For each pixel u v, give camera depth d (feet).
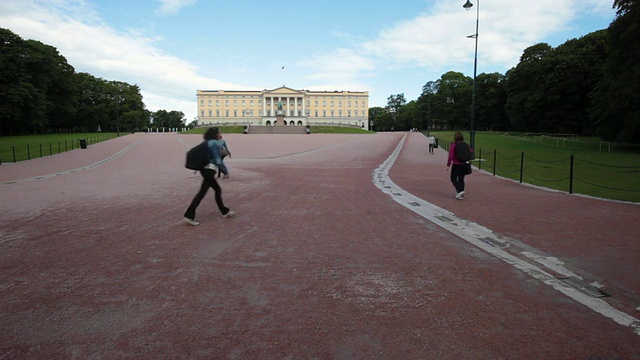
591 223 24.94
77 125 277.85
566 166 75.92
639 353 10.46
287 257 18.40
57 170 63.41
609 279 15.60
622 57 118.21
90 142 140.05
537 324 12.04
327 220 25.96
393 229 23.57
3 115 167.43
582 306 13.25
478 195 36.55
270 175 52.95
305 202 32.60
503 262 17.66
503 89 263.90
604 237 21.58
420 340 11.16
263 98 428.56
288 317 12.54
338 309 13.10
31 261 17.89
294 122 410.11
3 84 171.53
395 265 17.29
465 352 10.54
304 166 66.18
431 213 28.22
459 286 14.97
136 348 10.79
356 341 11.12
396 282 15.38
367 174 54.60
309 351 10.62
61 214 27.96
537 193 37.76
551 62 187.52
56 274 16.29
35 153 102.17
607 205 31.17
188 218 24.61
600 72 160.15
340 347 10.81
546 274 16.16
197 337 11.35
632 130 113.80
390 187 41.81
